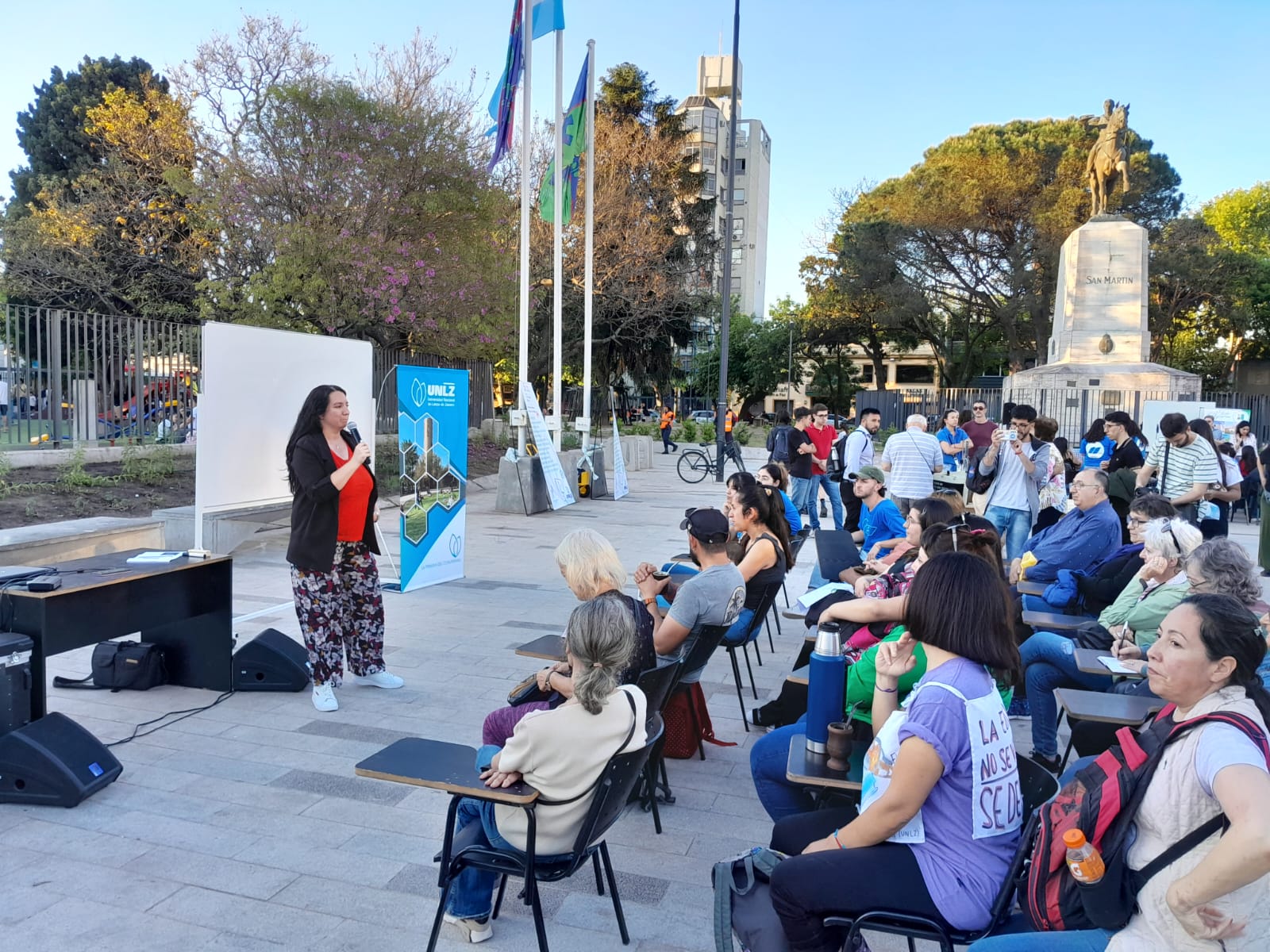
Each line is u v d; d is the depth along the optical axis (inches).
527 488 561.3
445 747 119.6
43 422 452.8
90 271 895.7
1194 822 73.9
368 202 645.9
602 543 144.2
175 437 514.6
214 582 218.1
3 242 920.9
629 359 1381.6
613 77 1428.4
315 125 639.1
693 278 1369.3
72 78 1087.6
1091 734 143.8
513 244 856.3
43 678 169.2
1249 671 78.4
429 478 341.7
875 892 90.0
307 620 207.8
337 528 207.6
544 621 296.4
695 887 138.8
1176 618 81.2
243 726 199.5
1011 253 1418.6
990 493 339.0
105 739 190.4
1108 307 873.5
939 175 1428.4
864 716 132.5
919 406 1120.8
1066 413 845.8
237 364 242.1
